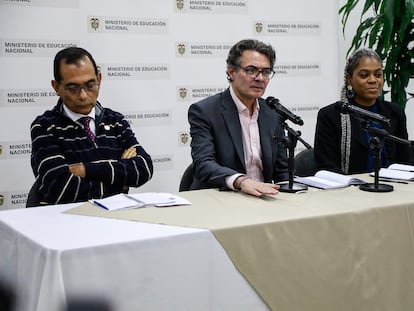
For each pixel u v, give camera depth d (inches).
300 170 104.5
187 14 122.9
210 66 126.3
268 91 133.4
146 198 69.2
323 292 59.7
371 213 62.9
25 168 112.4
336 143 102.3
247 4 128.3
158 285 52.0
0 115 109.7
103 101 117.6
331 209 62.4
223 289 55.0
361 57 100.4
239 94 86.8
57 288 47.4
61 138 81.4
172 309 53.0
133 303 51.1
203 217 59.2
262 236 56.3
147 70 120.6
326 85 138.9
